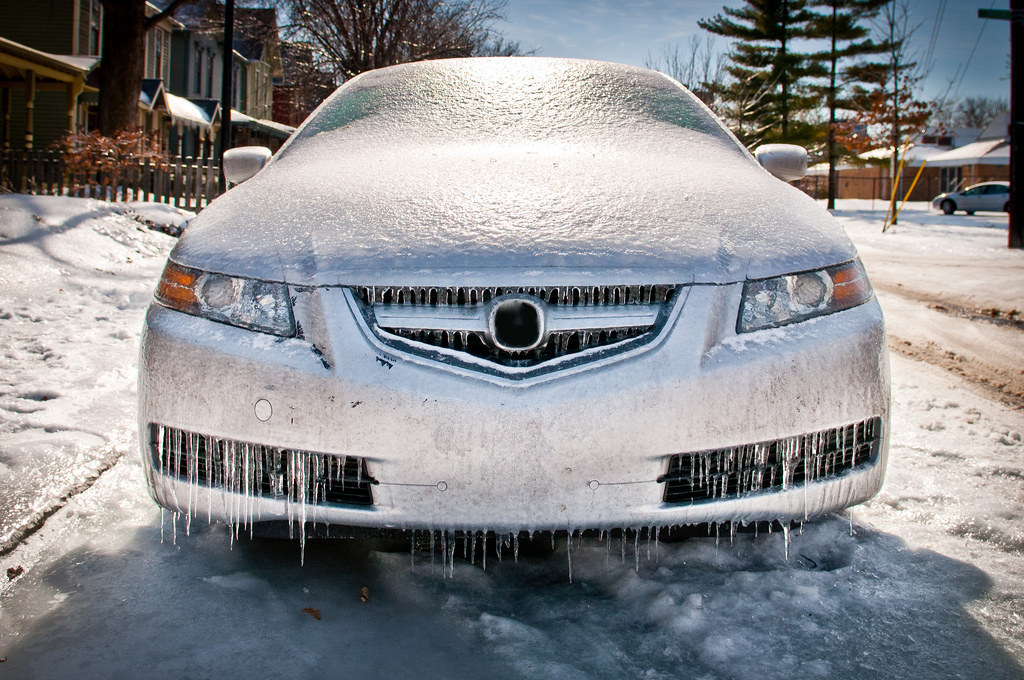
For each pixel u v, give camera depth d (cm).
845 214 3338
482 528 198
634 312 203
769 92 3656
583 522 198
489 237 210
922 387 459
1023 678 186
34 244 808
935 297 843
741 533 238
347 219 224
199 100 3250
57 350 503
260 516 207
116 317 629
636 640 198
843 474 221
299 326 206
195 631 197
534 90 337
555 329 199
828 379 213
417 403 195
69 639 193
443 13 3020
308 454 202
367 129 315
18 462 297
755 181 276
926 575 231
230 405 205
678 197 241
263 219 233
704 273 207
